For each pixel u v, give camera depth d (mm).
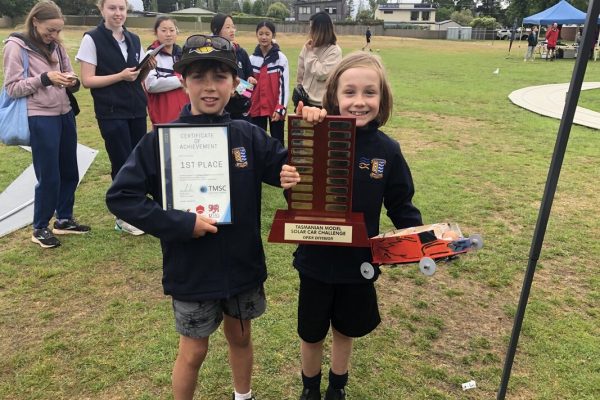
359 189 1897
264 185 5254
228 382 2361
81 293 3135
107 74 3760
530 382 2385
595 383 2375
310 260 1987
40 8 3457
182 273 1792
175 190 1707
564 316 2941
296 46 33062
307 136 1667
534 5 44969
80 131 7680
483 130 8125
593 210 4629
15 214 4395
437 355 2586
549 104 10641
